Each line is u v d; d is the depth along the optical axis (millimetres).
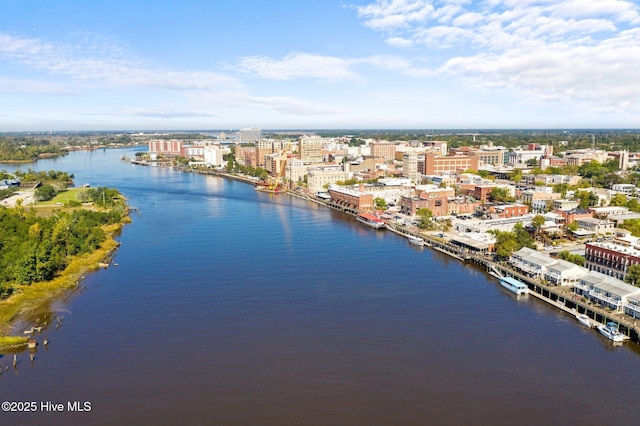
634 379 113188
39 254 183000
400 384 110938
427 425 97188
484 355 124000
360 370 116688
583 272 170875
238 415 100250
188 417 99875
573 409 102312
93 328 141250
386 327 140125
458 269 198750
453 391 108312
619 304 144125
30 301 163125
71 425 97625
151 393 108125
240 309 153500
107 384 111938
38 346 130375
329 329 138625
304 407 102688
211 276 187000
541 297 163250
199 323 143250
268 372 115938
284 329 138750
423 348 127562
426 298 163625
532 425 97250
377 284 177625
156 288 174125
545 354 124688
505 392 108062
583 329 139625
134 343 131375
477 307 156000
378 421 98250
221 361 121250
